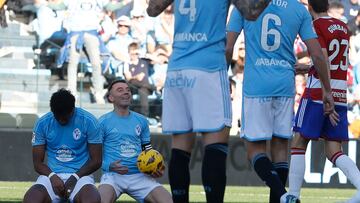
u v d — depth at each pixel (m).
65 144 21.44
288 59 21.17
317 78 22.59
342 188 39.34
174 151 18.38
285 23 20.98
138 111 40.62
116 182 22.55
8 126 39.62
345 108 22.94
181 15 18.02
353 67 41.50
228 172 39.34
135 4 42.06
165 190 22.62
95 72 40.84
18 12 41.69
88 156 21.67
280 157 21.69
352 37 42.19
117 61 41.16
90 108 40.38
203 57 17.75
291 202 19.64
